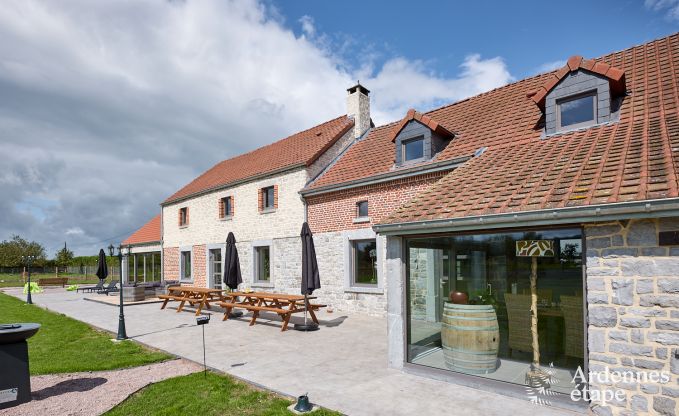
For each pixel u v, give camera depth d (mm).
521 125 9422
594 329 4363
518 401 4836
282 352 7379
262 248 15844
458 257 6309
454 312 5840
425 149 10672
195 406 4836
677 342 3842
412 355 6258
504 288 5762
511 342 5719
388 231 6117
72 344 8492
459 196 6230
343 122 16344
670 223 3941
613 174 4852
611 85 7707
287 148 17891
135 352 7688
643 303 4062
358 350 7480
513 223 4902
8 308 15250
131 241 25750
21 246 49219
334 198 12727
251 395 5207
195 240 19750
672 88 7527
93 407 4895
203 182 21375
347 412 4562
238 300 16016
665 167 4555
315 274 9734
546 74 11578
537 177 5785
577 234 4684
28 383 5141
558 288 5012
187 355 7316
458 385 5445
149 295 17500
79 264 49812
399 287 6246
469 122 11344
